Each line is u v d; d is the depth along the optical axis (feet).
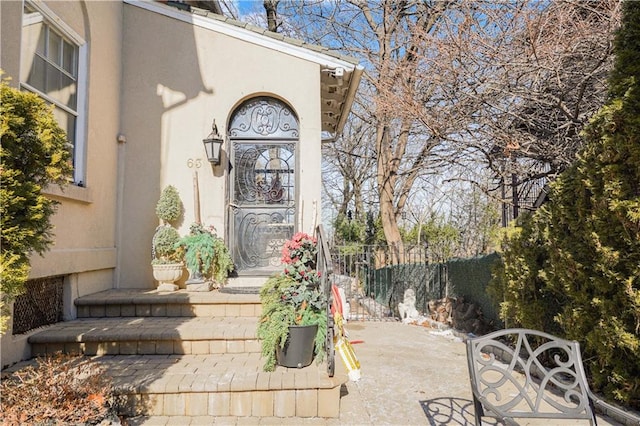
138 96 18.13
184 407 10.09
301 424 10.05
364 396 12.16
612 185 10.67
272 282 11.98
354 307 29.43
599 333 11.30
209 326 13.29
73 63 15.07
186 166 18.02
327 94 21.58
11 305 11.35
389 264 33.96
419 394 12.37
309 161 18.15
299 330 11.32
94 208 15.74
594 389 12.02
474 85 18.19
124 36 18.30
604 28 14.83
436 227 47.88
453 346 18.30
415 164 35.37
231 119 18.57
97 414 8.27
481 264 21.83
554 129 18.29
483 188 22.17
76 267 14.23
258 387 10.20
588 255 11.89
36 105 8.35
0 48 10.83
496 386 7.97
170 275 16.47
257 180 18.52
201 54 18.37
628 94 10.40
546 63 15.94
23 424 7.59
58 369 9.20
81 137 15.05
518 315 15.56
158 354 12.44
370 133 54.19
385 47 33.12
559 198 12.91
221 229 17.90
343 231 48.93
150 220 17.79
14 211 8.05
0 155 7.66
